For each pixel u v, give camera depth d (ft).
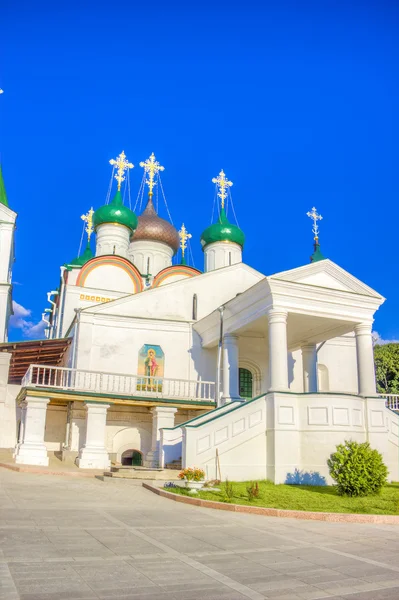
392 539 26.53
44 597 15.39
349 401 54.80
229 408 60.90
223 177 126.41
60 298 120.98
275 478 51.55
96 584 16.87
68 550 21.16
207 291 83.20
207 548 22.85
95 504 34.88
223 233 118.93
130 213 119.96
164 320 78.13
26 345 83.41
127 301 77.87
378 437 55.88
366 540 26.12
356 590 17.34
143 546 22.58
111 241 117.70
